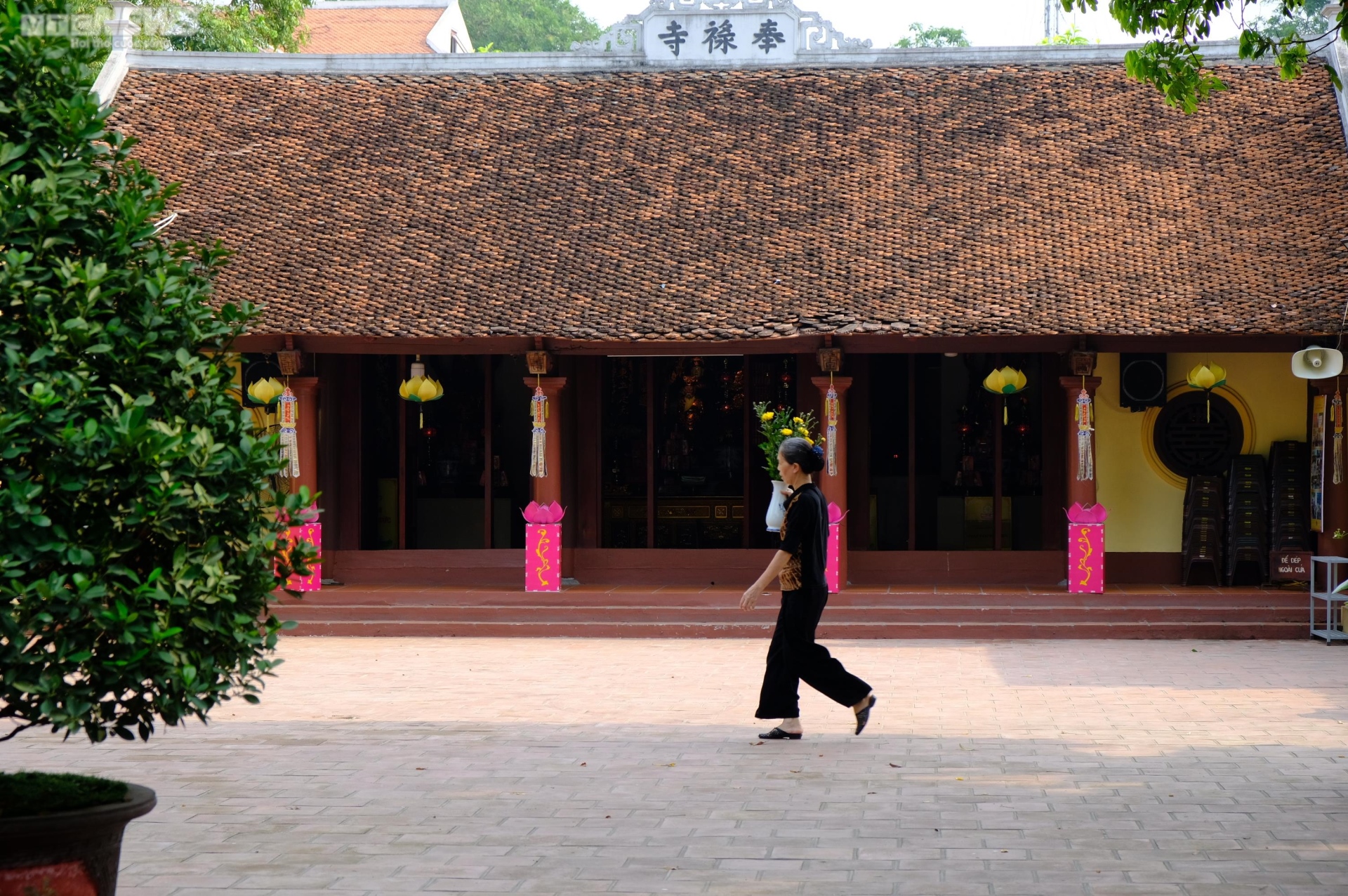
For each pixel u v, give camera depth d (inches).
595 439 752.3
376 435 768.9
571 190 732.7
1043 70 798.5
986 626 602.9
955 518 743.7
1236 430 700.7
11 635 167.8
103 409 178.1
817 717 396.5
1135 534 711.1
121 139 218.4
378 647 592.1
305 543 199.9
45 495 174.6
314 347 653.3
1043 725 378.6
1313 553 669.3
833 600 635.5
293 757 337.4
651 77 812.0
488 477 752.3
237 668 202.4
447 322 642.8
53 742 360.5
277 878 229.5
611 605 638.5
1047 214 696.4
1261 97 758.5
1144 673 492.1
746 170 741.3
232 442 193.2
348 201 724.7
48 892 176.7
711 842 250.2
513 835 256.8
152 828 264.4
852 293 650.8
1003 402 731.4
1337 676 480.1
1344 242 649.0
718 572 727.1
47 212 180.4
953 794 289.3
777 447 591.8
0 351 175.9
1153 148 733.3
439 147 766.5
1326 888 220.1
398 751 344.8
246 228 700.7
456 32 1608.0
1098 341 625.3
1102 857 238.7
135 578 174.7
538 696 446.6
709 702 430.6
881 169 735.7
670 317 643.5
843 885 223.0
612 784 302.2
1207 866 233.1
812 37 816.3
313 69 824.3
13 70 187.6
